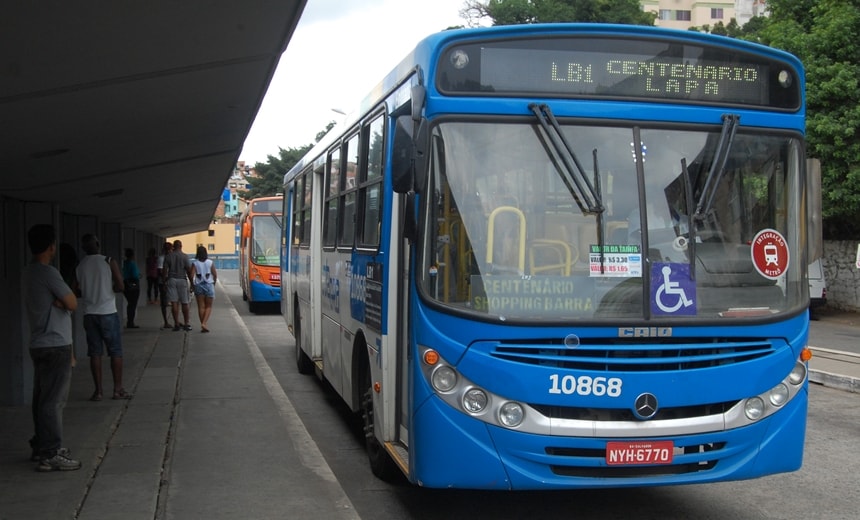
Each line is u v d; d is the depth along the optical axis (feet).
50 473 21.16
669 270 16.76
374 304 21.17
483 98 16.90
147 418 28.43
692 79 17.71
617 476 16.29
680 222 17.06
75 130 25.99
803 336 17.57
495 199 16.69
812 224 17.88
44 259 21.50
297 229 43.42
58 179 33.14
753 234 17.44
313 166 36.19
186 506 18.65
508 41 17.11
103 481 20.45
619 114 17.17
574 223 16.72
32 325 21.38
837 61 73.15
